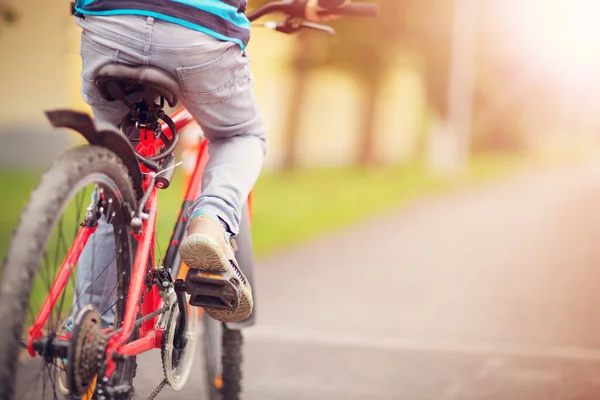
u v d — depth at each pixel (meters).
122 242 5.60
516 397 10.33
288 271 20.05
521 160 108.75
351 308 15.75
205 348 7.95
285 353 12.26
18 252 4.41
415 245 25.94
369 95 70.38
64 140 50.09
